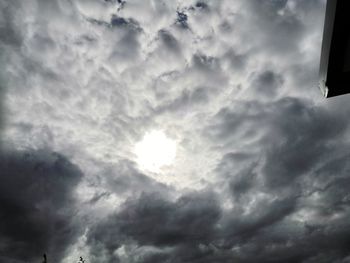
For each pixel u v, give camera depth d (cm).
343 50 278
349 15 260
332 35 271
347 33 268
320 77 314
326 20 284
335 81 296
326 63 291
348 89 297
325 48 290
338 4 258
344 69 288
